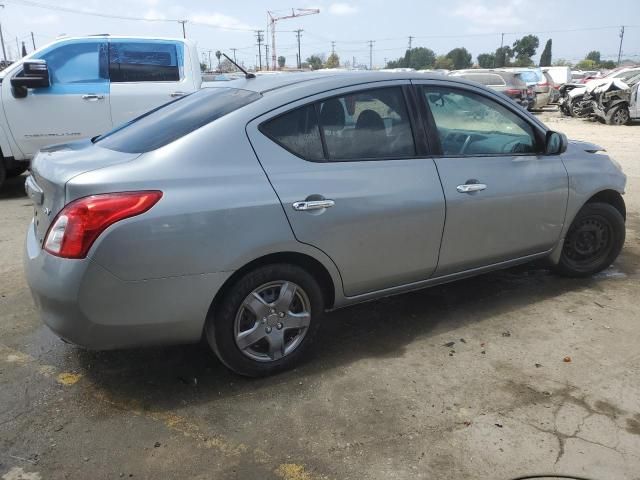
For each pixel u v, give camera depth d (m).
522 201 3.94
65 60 7.52
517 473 2.47
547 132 4.13
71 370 3.32
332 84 3.29
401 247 3.45
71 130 7.56
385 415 2.88
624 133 16.22
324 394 3.07
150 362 3.41
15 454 2.59
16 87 7.22
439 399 3.02
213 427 2.79
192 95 3.73
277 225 2.95
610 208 4.58
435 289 4.56
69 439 2.70
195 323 2.87
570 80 32.28
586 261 4.68
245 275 2.97
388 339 3.71
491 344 3.63
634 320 3.96
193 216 2.74
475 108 3.84
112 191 2.62
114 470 2.50
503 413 2.89
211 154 2.89
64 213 2.64
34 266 2.79
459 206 3.62
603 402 2.98
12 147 7.41
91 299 2.63
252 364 3.12
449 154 3.66
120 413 2.91
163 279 2.72
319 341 3.68
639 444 2.65
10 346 3.61
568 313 4.08
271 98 3.13
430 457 2.57
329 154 3.22
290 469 2.50
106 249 2.59
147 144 3.00
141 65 7.85
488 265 4.00
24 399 3.03
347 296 3.40
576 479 2.43
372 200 3.26
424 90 3.63
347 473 2.48
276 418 2.86
